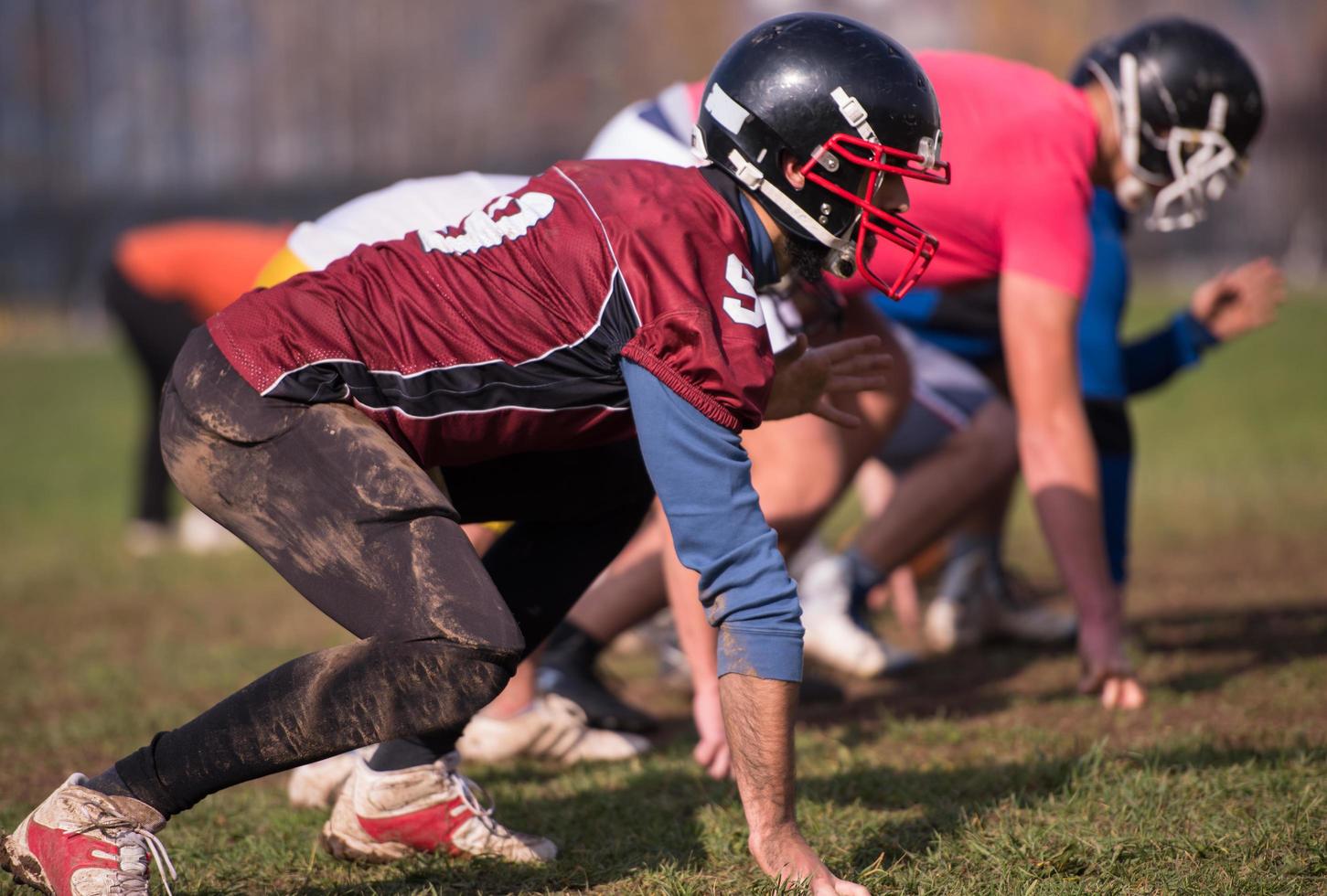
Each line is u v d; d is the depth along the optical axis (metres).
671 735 12.79
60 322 115.06
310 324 7.52
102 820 7.19
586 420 7.82
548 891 8.31
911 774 10.43
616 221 7.59
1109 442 14.34
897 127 7.90
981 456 14.74
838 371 8.72
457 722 7.28
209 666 15.86
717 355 7.21
